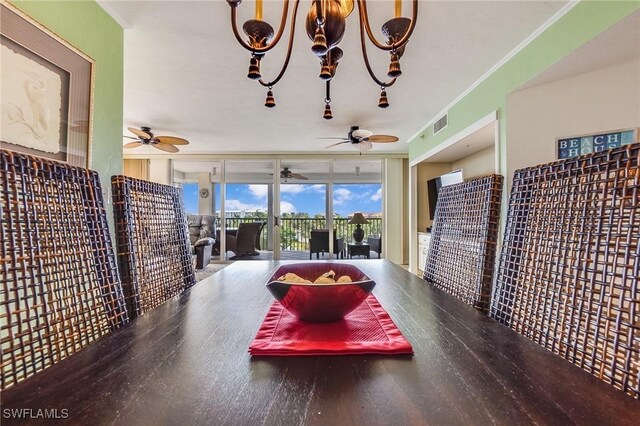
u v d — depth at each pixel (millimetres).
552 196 858
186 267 1456
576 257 758
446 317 917
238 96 3459
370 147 5137
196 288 1316
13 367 622
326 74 1335
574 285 750
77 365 609
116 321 874
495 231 1178
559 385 538
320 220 7105
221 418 450
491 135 3451
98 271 853
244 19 2088
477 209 1259
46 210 730
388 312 965
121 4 1934
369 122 4516
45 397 496
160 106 3770
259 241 7023
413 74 2959
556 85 2496
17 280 657
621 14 1713
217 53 2531
